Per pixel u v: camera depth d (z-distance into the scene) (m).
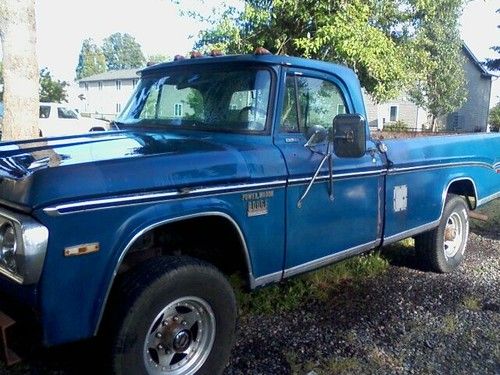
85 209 2.37
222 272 3.16
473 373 3.25
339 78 3.89
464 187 5.48
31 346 2.46
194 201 2.78
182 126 3.65
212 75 3.66
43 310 2.31
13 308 2.49
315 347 3.52
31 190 2.31
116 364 2.56
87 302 2.42
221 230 3.11
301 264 3.49
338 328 3.83
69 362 3.15
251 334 3.70
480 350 3.56
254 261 3.15
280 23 9.40
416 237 5.19
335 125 3.22
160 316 2.72
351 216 3.85
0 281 2.49
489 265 5.54
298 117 3.53
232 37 9.30
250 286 3.17
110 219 2.46
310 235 3.52
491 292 4.70
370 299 4.42
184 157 2.81
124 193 2.50
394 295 4.54
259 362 3.30
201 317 2.92
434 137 4.89
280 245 3.30
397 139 4.43
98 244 2.42
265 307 4.11
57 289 2.33
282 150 3.31
